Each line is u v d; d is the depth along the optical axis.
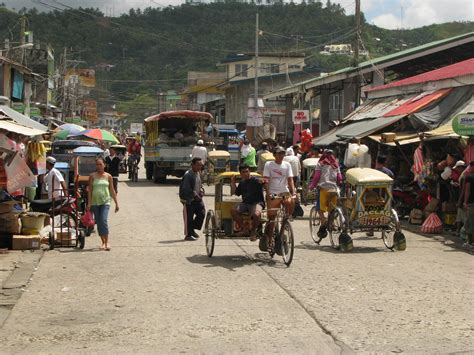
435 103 20.00
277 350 6.72
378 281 10.23
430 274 10.83
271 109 50.44
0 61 30.56
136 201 22.98
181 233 15.73
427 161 16.72
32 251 12.88
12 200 13.63
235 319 7.95
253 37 76.88
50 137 28.81
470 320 7.93
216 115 74.44
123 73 95.50
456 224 15.81
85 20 90.81
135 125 90.25
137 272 10.93
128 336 7.27
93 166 18.59
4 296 9.20
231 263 11.80
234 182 12.12
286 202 11.96
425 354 6.59
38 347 6.89
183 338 7.18
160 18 93.62
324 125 38.28
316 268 11.32
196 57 93.75
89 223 13.72
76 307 8.58
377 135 20.78
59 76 56.00
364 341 7.04
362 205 13.16
